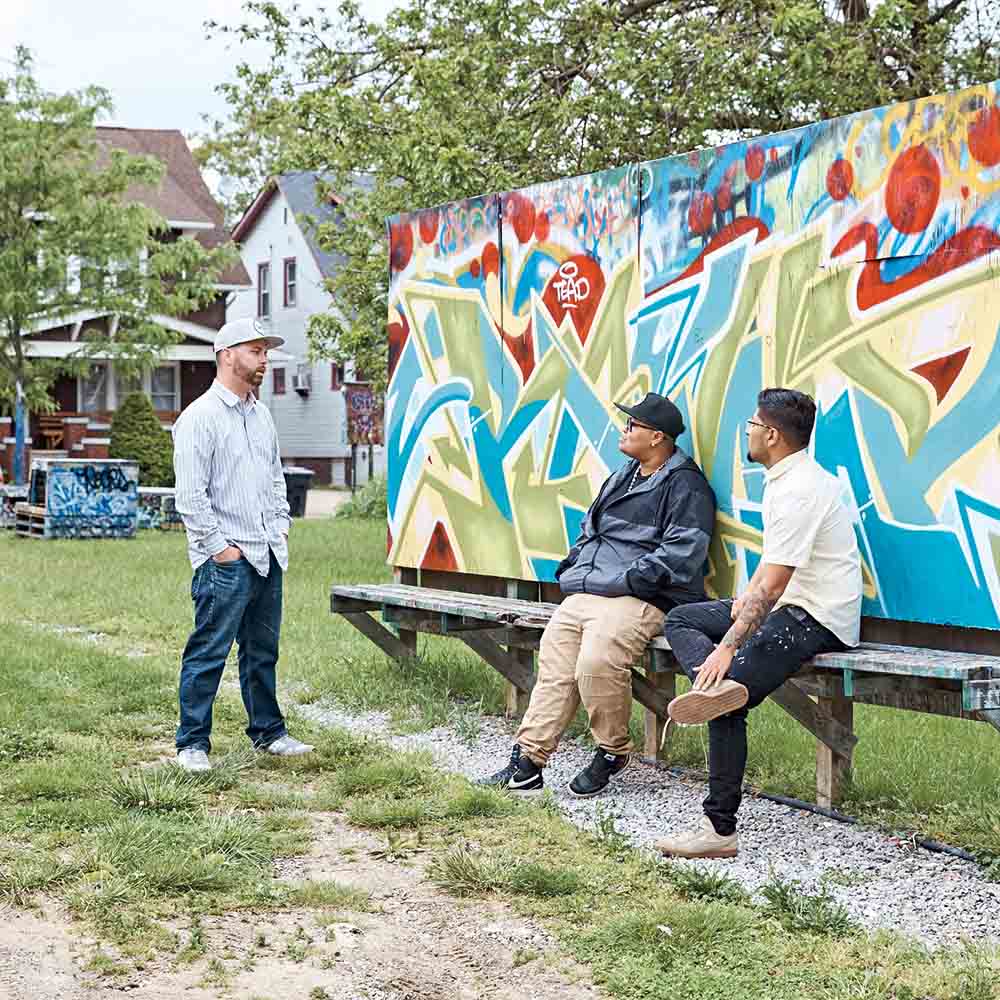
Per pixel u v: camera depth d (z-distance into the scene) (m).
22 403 27.72
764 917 4.53
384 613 8.28
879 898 4.79
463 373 8.14
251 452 6.57
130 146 39.09
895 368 5.64
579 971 4.11
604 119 14.98
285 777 6.44
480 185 14.73
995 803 5.71
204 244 37.81
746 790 6.20
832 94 14.47
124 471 21.12
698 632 5.70
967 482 5.38
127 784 5.89
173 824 5.46
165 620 11.48
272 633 6.78
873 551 5.76
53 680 8.55
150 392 36.50
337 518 26.56
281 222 43.91
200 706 6.45
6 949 4.25
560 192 7.38
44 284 26.86
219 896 4.73
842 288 5.86
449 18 16.45
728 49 14.55
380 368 17.33
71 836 5.34
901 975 4.03
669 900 4.70
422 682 8.34
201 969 4.12
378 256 16.27
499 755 6.90
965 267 5.38
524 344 7.66
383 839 5.46
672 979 4.01
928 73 15.68
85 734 7.19
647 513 6.30
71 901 4.60
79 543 19.91
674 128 15.23
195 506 6.38
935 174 5.48
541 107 15.48
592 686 6.08
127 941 4.30
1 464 30.70
